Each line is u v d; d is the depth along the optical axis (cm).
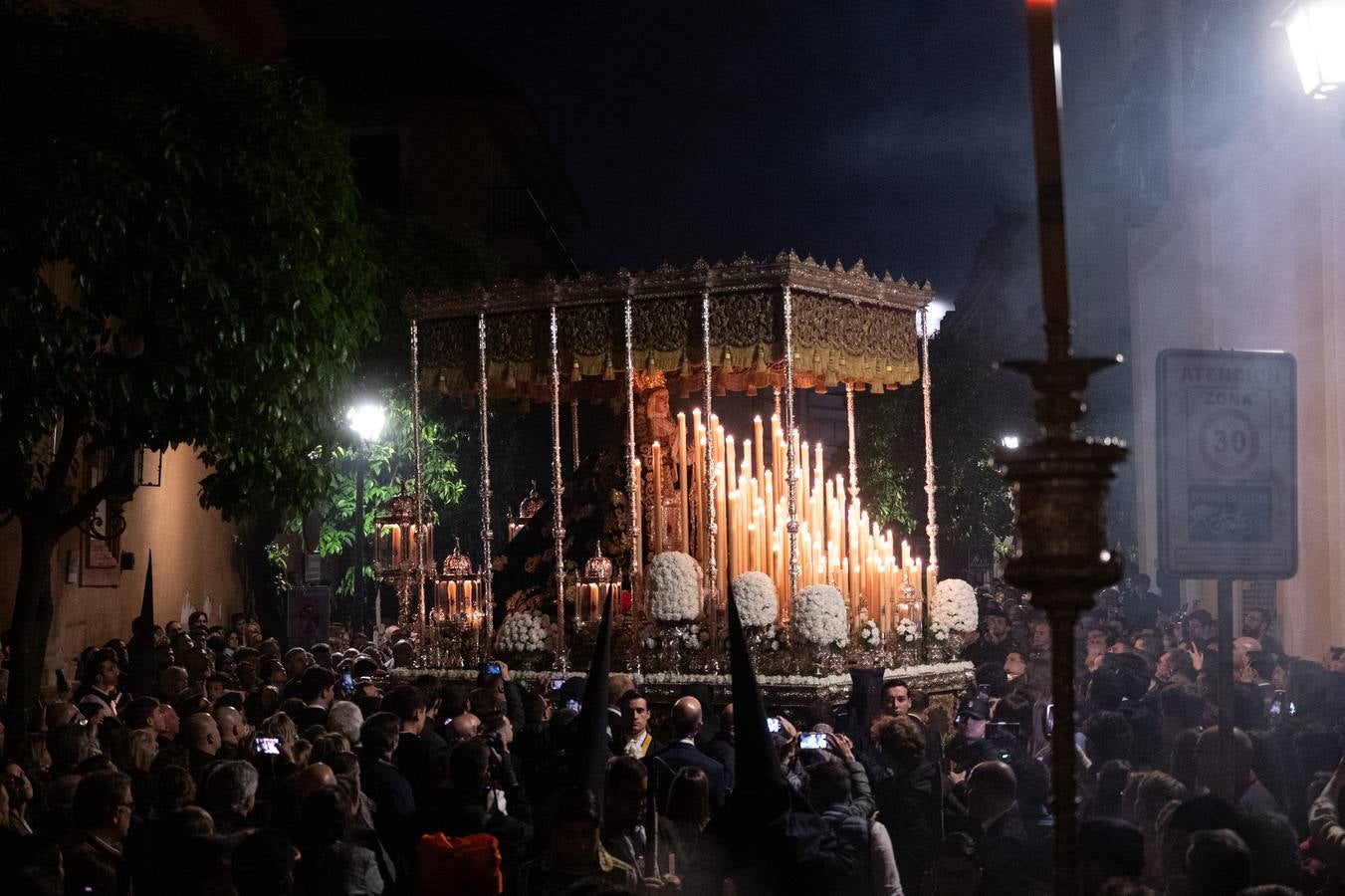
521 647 1720
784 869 765
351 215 1689
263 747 1012
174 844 730
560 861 687
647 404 1834
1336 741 936
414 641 1847
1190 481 718
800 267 1653
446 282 2869
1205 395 721
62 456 1464
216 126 1515
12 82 1410
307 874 738
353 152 4481
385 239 2791
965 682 1800
